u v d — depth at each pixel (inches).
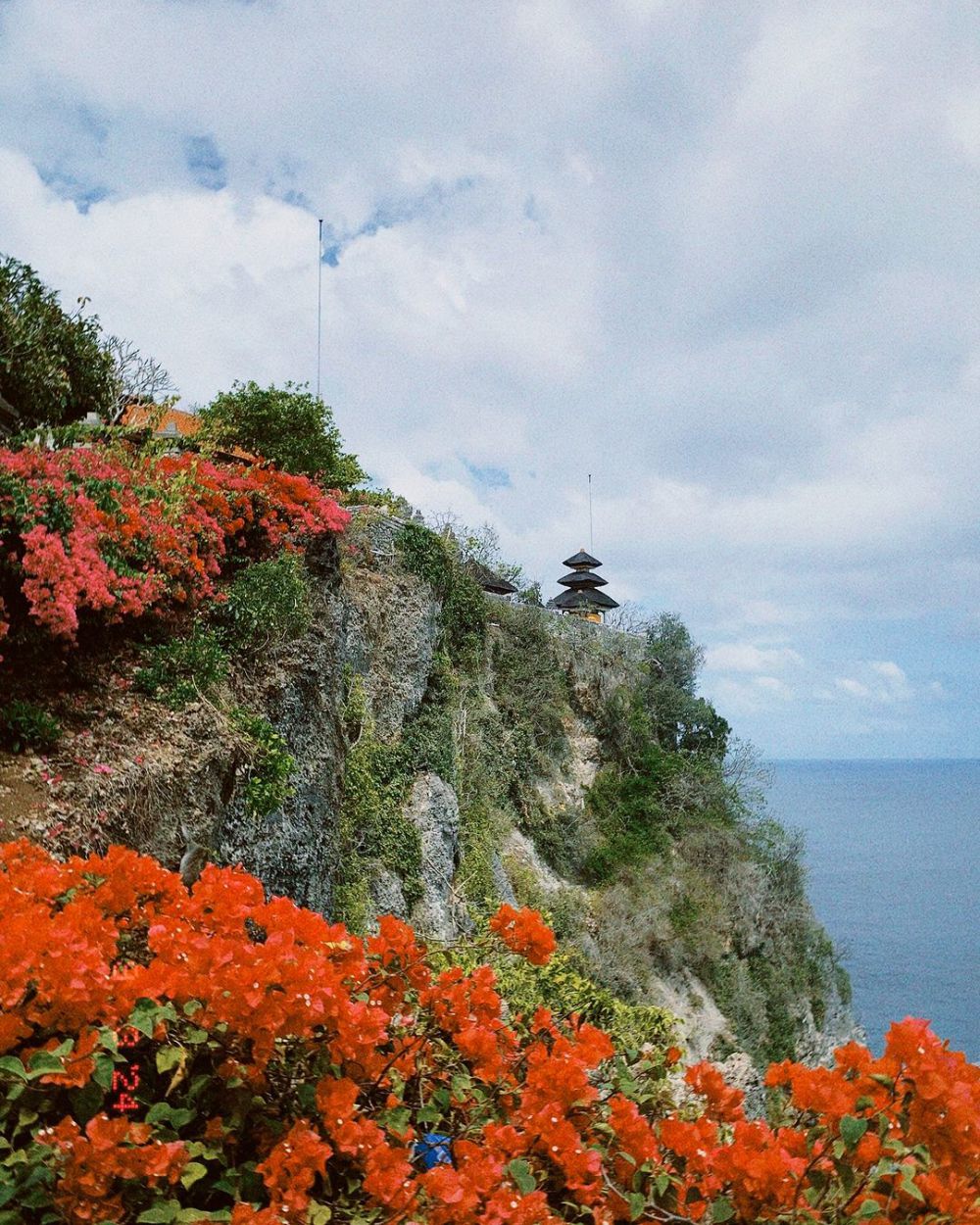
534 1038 140.0
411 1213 93.4
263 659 397.1
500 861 706.8
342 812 479.8
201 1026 97.4
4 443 409.1
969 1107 93.4
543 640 938.1
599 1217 101.6
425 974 132.4
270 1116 101.3
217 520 413.7
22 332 523.2
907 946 4291.3
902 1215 96.7
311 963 100.1
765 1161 96.7
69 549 322.0
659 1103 127.6
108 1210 82.7
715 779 1090.1
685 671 1178.6
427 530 705.6
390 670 610.2
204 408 729.0
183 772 312.5
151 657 343.0
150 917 124.4
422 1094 123.3
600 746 1004.6
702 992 892.6
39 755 278.4
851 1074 109.1
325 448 743.1
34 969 90.7
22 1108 86.1
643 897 868.0
